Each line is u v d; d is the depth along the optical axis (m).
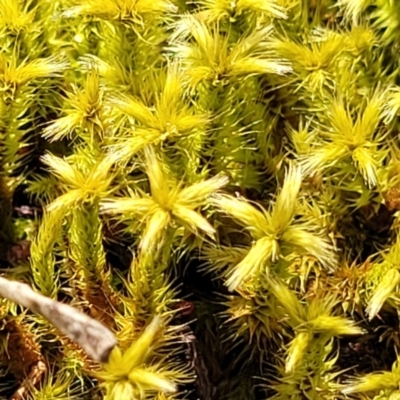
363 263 0.10
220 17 0.10
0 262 0.11
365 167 0.10
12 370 0.10
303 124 0.11
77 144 0.11
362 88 0.11
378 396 0.10
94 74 0.10
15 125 0.11
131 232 0.10
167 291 0.10
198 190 0.10
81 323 0.10
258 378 0.11
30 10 0.11
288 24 0.11
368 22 0.11
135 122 0.10
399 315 0.10
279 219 0.10
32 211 0.11
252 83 0.11
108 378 0.10
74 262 0.10
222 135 0.10
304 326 0.10
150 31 0.11
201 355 0.11
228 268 0.10
